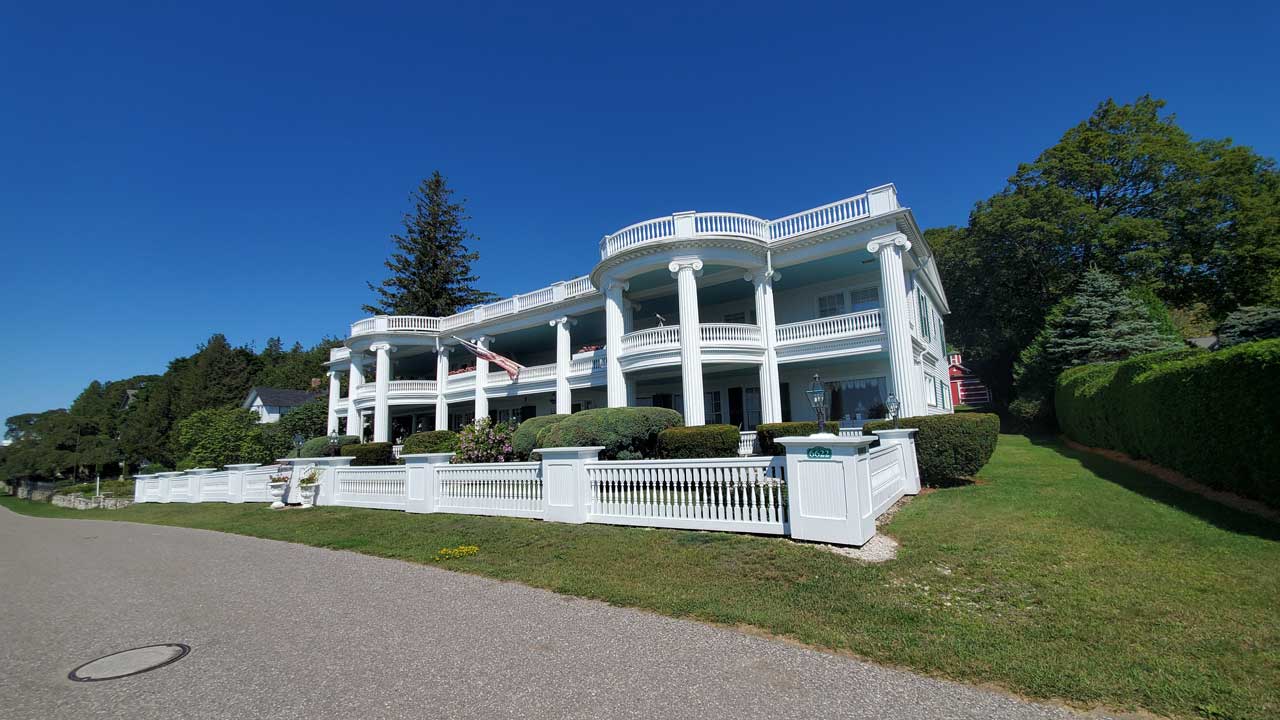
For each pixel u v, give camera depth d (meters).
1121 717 3.46
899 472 11.31
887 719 3.46
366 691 4.10
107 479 56.59
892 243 17.50
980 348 40.62
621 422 14.48
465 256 54.66
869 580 6.40
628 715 3.57
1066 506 9.29
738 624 5.31
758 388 22.98
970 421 11.78
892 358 17.08
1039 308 33.38
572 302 25.38
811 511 7.92
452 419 35.44
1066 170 32.47
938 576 6.44
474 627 5.50
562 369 25.41
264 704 3.95
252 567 9.09
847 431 14.01
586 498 10.62
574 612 5.86
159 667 4.79
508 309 28.78
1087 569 6.30
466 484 12.89
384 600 6.66
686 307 18.83
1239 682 3.77
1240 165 29.48
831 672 4.19
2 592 8.15
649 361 19.62
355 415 33.62
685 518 9.31
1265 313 20.23
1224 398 8.66
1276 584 5.43
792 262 19.69
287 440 34.50
